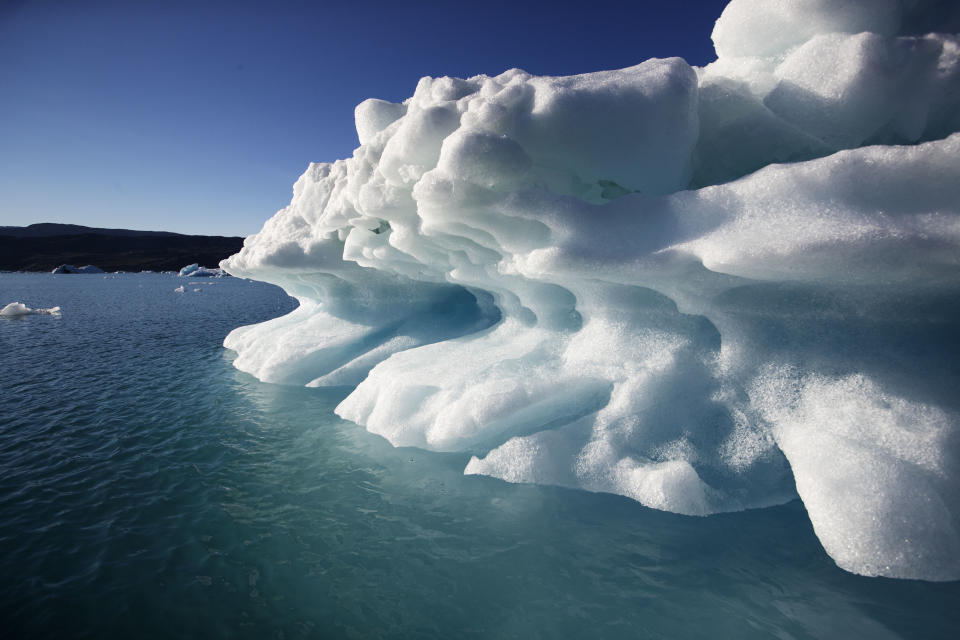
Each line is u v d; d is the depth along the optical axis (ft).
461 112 12.60
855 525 8.24
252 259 25.95
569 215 11.09
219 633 7.52
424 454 13.96
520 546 9.59
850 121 10.64
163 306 73.00
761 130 11.80
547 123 11.17
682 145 11.28
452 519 10.66
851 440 9.17
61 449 15.31
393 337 22.98
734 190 9.77
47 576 8.93
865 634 7.01
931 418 9.15
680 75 11.00
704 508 10.01
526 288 15.17
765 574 8.34
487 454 12.66
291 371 23.20
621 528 9.82
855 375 10.09
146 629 7.63
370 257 18.85
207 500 11.89
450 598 8.22
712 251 9.15
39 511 11.35
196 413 18.89
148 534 10.36
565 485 11.38
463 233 13.12
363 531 10.36
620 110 10.97
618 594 8.14
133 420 18.13
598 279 11.92
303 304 35.42
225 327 47.55
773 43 11.73
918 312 9.75
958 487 8.40
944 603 7.38
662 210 10.56
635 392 11.63
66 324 49.32
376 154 16.21
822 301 10.32
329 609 8.02
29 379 24.80
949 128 10.51
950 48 10.00
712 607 7.73
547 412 12.73
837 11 10.66
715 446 10.77
